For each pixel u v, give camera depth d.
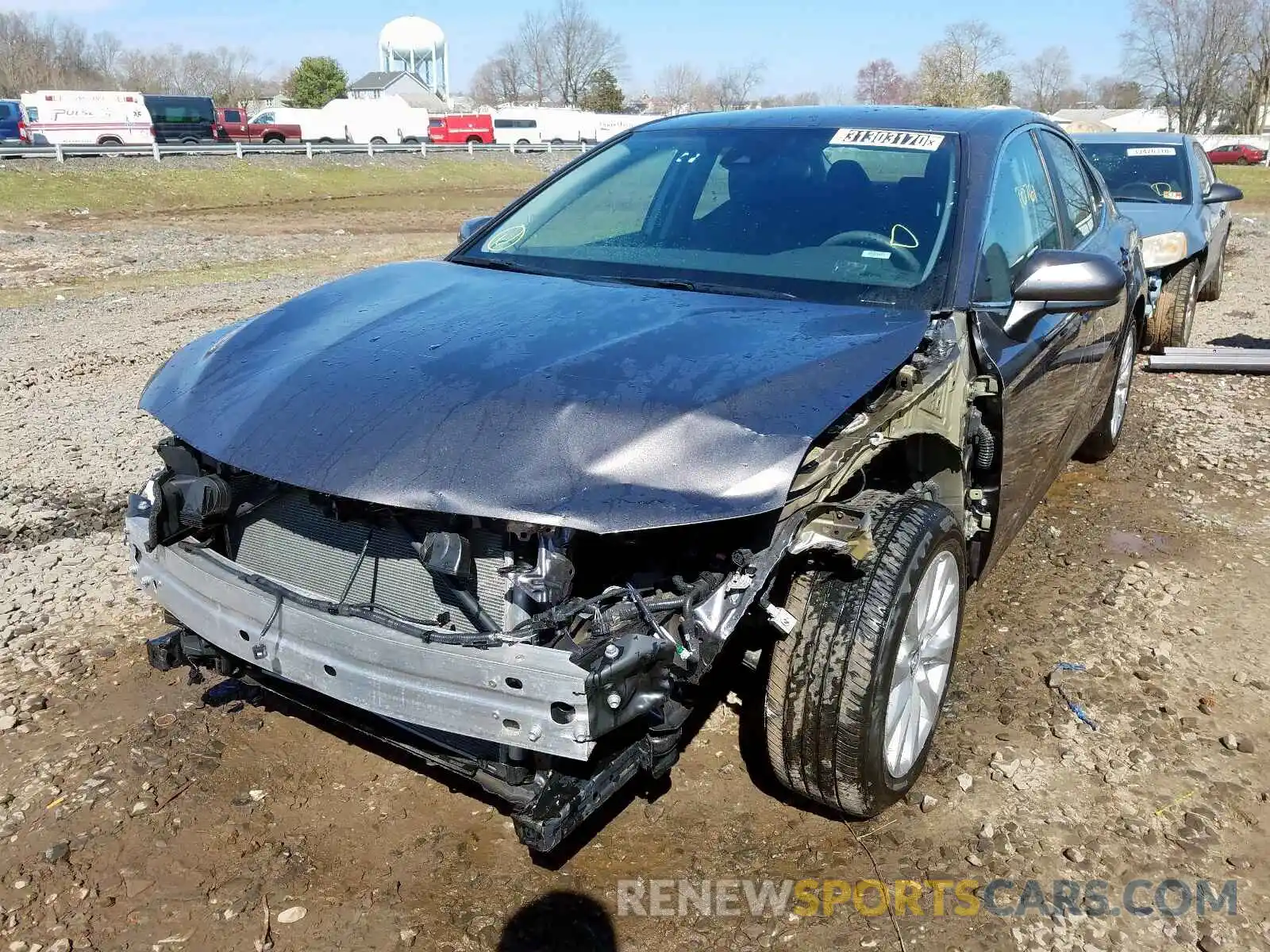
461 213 27.23
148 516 2.80
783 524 2.34
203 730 3.32
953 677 3.60
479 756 2.42
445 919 2.58
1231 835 2.85
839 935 2.53
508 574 2.31
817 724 2.58
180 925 2.57
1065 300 3.11
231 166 34.38
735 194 3.61
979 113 4.01
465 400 2.45
